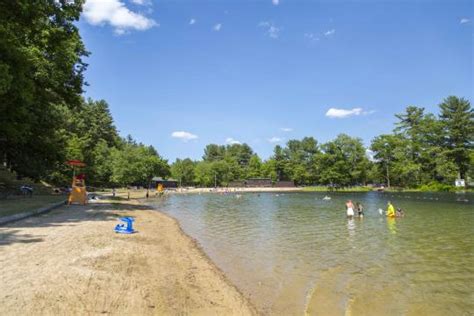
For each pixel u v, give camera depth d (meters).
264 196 93.06
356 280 13.58
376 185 136.12
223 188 148.50
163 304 9.66
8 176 52.78
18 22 23.08
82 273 10.65
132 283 10.73
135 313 8.64
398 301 11.31
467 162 94.88
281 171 169.50
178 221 33.25
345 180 123.88
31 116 33.28
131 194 87.50
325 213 42.03
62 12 26.09
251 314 9.99
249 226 29.95
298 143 168.75
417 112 105.81
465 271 14.77
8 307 7.62
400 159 103.62
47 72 29.34
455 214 38.56
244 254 18.30
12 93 23.88
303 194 102.38
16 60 23.05
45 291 8.75
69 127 89.69
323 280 13.59
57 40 26.91
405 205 51.88
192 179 160.25
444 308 10.73
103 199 53.06
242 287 12.60
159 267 13.55
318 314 10.22
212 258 17.19
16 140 33.72
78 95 34.72
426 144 100.19
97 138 112.06
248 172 169.75
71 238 16.06
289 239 23.03
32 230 17.77
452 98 97.50
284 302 11.15
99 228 20.06
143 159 108.81
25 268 10.57
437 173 96.50
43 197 40.34
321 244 21.14
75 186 37.34
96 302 8.75
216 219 35.81
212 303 10.53
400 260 16.81
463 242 21.41
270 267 15.55
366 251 18.95
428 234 24.64
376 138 117.69
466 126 95.00
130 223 20.56
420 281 13.41
